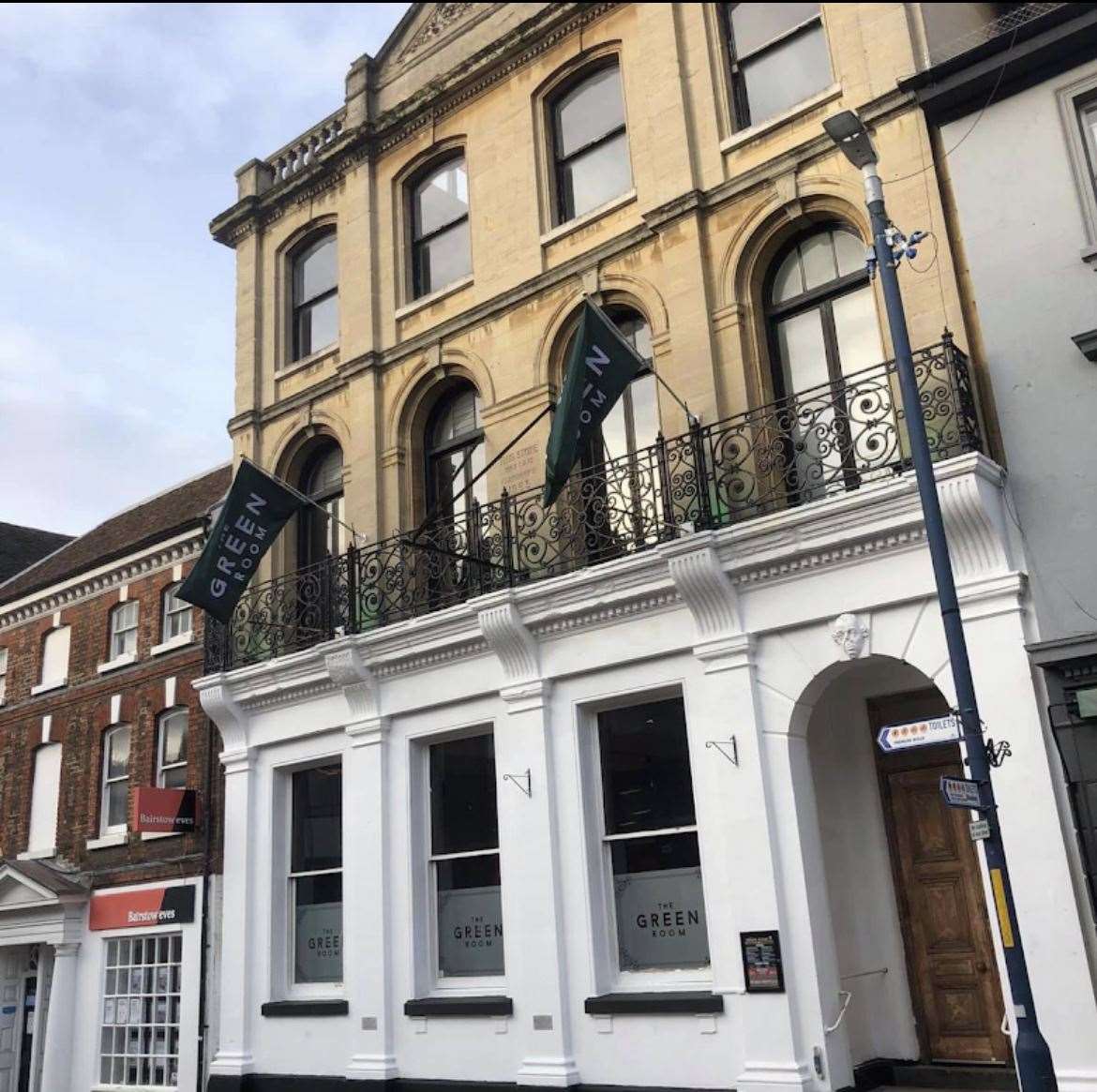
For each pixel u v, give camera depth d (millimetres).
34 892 18609
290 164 17656
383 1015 12445
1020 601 9445
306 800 14508
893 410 10000
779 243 12148
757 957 10078
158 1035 16797
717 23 13078
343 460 15516
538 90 14477
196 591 13273
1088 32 10297
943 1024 10609
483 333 14156
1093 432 9539
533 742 11961
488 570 12883
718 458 11656
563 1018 11125
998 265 10367
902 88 11102
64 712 20172
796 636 10562
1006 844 9055
